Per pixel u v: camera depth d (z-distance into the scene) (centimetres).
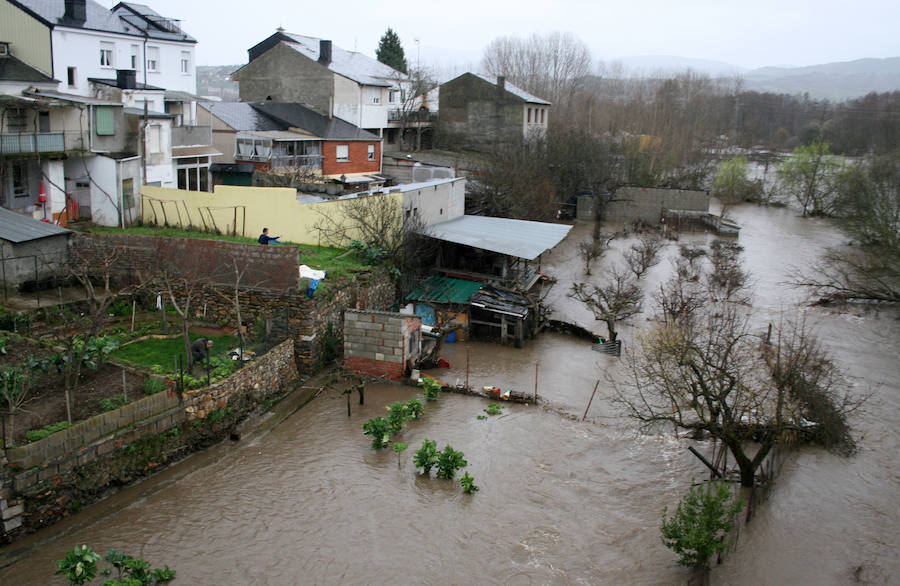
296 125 4769
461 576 1516
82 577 1341
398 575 1505
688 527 1530
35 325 2147
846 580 1582
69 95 3225
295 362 2453
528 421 2262
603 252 4934
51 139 2894
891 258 4062
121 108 3272
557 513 1762
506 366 2766
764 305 3816
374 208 3198
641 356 2881
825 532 1756
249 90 5678
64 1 3684
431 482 1867
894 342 3272
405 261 3231
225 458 1920
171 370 2000
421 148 6669
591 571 1555
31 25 3419
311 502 1744
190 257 2481
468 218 4138
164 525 1612
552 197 5662
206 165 4066
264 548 1565
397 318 2467
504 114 6438
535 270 4009
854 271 4400
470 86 6494
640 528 1719
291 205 3084
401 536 1638
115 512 1634
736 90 15488
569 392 2523
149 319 2414
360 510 1723
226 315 2480
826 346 3136
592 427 2239
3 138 2694
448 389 2467
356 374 2555
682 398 2003
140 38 4003
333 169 4900
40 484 1529
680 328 2597
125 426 1722
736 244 5462
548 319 3272
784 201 7744
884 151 9038
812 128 11981
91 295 2286
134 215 3259
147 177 3425
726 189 7762
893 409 2491
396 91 6172
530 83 10388
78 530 1561
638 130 7919
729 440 1862
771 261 4931
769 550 1673
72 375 1872
